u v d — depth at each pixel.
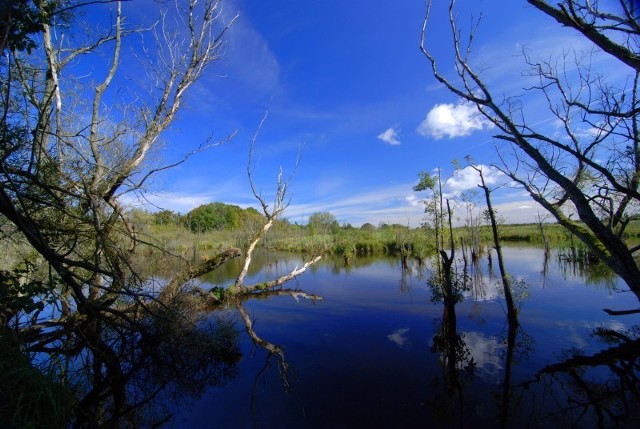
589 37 5.47
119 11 9.80
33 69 7.40
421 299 16.67
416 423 6.09
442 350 9.78
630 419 6.20
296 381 7.91
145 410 6.76
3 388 4.38
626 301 14.85
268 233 50.78
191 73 10.13
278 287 21.25
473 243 32.34
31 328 8.02
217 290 17.41
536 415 6.38
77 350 8.02
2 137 5.70
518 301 14.82
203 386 7.86
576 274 21.89
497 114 7.11
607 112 6.14
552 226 46.56
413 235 32.53
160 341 9.31
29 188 6.59
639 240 29.50
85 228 8.34
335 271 28.08
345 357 9.35
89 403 6.94
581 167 8.26
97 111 9.60
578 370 8.37
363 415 6.38
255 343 10.74
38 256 9.16
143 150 9.40
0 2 4.60
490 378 7.95
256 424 6.16
